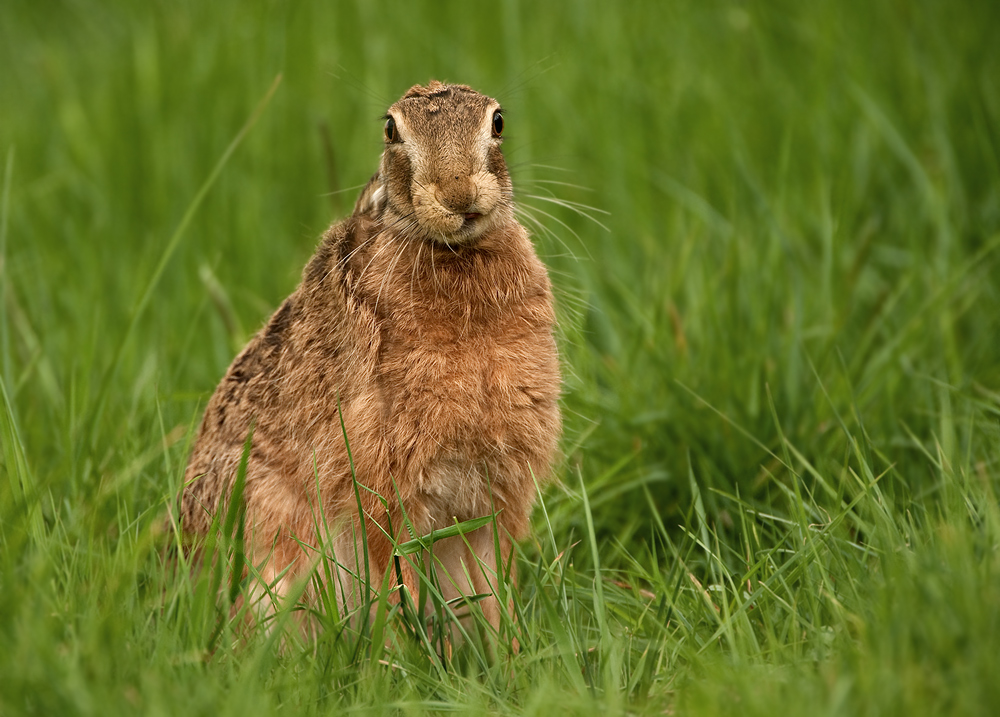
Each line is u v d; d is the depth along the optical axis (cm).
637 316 1101
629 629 724
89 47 1856
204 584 663
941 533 680
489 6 1653
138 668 618
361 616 714
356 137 1491
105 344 1168
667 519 929
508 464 767
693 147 1440
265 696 594
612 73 1531
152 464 903
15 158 1553
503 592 715
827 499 808
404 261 733
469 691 653
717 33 1623
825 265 1125
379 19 1661
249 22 1622
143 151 1535
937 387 978
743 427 960
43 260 1376
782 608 707
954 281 1046
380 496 729
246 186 1452
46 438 963
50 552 687
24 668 584
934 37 1477
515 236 761
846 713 560
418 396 728
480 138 736
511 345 746
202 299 1168
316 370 766
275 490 785
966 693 550
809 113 1403
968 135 1345
